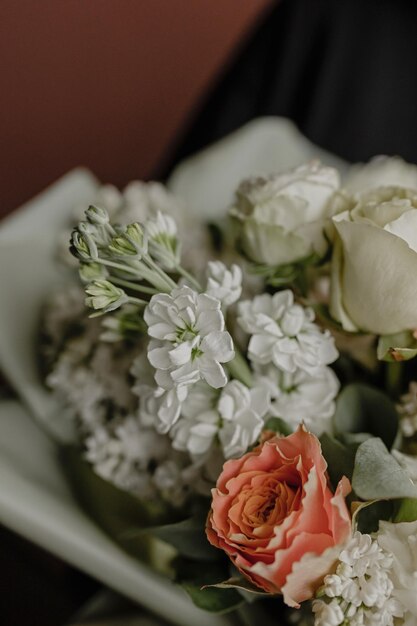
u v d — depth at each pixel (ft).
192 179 1.82
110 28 3.06
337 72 2.12
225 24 3.19
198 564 1.19
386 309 1.07
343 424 1.19
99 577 1.27
